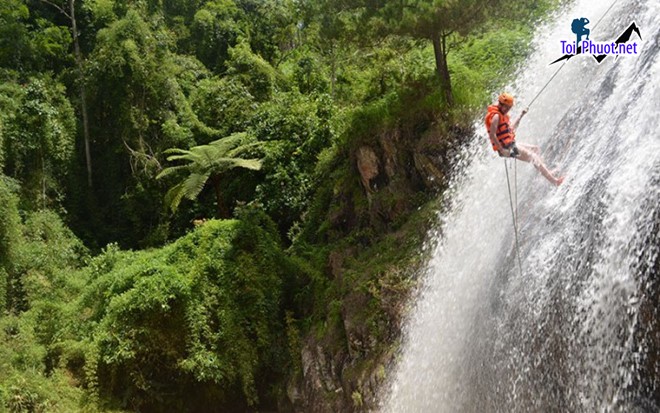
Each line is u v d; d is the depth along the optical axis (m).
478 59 15.91
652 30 9.94
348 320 12.59
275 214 18.50
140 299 14.71
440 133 13.88
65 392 14.27
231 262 15.54
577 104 10.80
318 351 13.08
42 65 23.83
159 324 14.87
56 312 16.12
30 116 21.16
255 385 14.84
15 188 19.33
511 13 13.81
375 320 12.12
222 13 28.72
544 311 8.75
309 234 16.80
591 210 8.59
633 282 7.60
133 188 22.64
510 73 14.30
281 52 29.91
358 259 13.97
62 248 19.75
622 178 8.29
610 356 7.71
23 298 17.30
